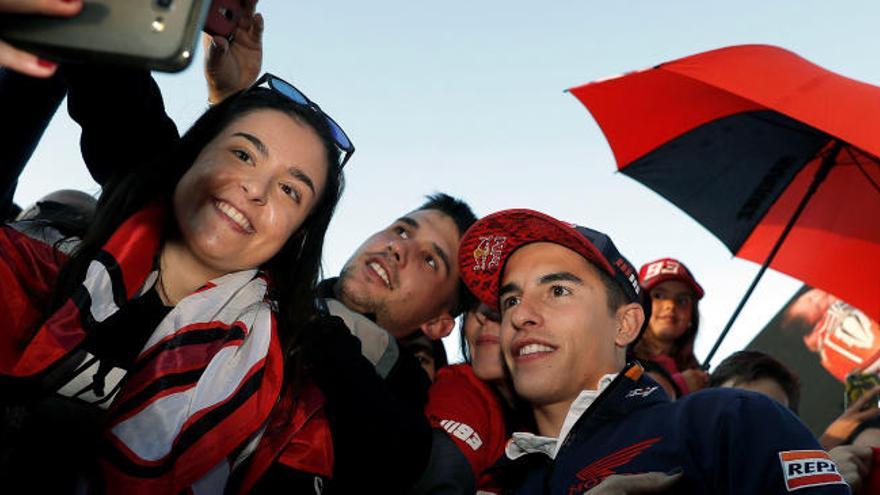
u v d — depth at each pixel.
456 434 0.96
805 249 1.42
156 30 0.43
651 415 0.84
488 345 1.05
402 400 0.92
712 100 1.39
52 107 0.80
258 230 0.81
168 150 0.87
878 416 1.14
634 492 0.73
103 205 0.86
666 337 1.50
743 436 0.77
